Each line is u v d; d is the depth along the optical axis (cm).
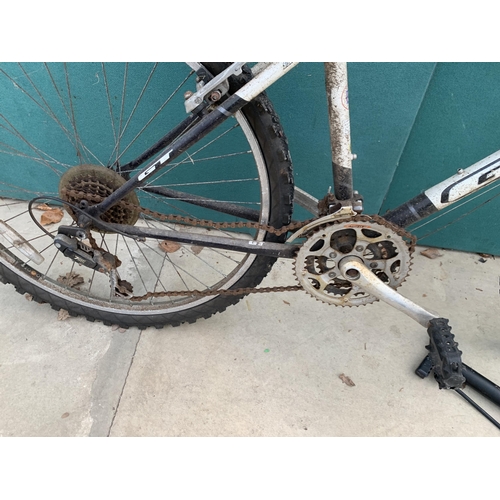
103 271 124
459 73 139
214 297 134
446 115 150
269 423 124
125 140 170
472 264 188
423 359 143
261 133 100
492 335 155
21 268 139
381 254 112
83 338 143
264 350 144
